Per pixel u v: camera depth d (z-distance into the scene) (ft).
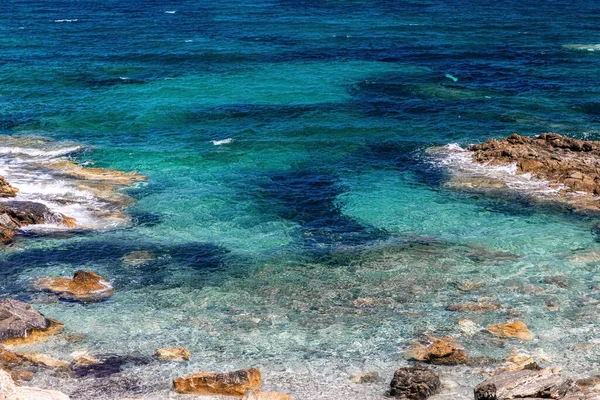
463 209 105.60
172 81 196.85
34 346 69.46
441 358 66.85
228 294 81.41
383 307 77.97
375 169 124.57
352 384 63.36
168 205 108.17
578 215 102.22
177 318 75.97
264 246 94.38
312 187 116.47
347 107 167.02
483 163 123.24
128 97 178.60
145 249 93.25
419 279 84.23
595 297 79.46
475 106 165.48
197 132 148.56
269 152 134.92
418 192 112.88
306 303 79.20
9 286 82.69
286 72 208.74
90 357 67.36
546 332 72.13
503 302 78.54
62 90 186.39
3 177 112.37
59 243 94.32
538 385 57.88
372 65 218.59
